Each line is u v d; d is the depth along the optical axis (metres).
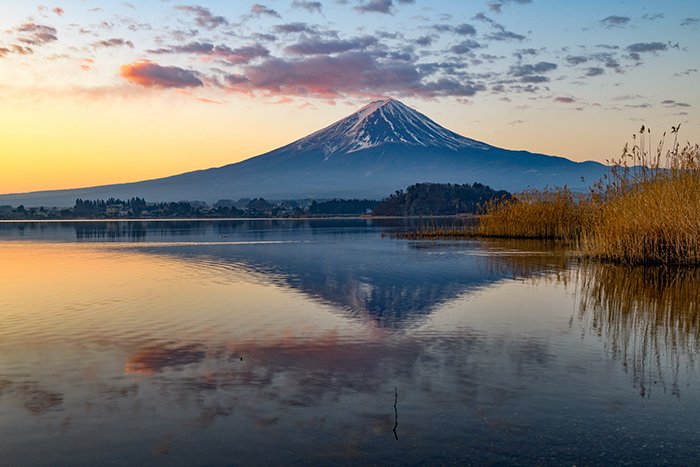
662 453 7.39
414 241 56.25
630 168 30.70
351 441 7.81
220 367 11.38
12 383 10.43
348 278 26.00
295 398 9.52
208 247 49.94
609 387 9.91
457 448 7.56
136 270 30.28
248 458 7.35
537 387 9.94
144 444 7.80
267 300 19.75
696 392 9.64
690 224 27.36
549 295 20.25
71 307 18.50
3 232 87.69
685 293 20.34
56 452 7.56
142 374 10.95
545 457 7.29
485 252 39.88
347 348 12.84
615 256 29.94
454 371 10.95
